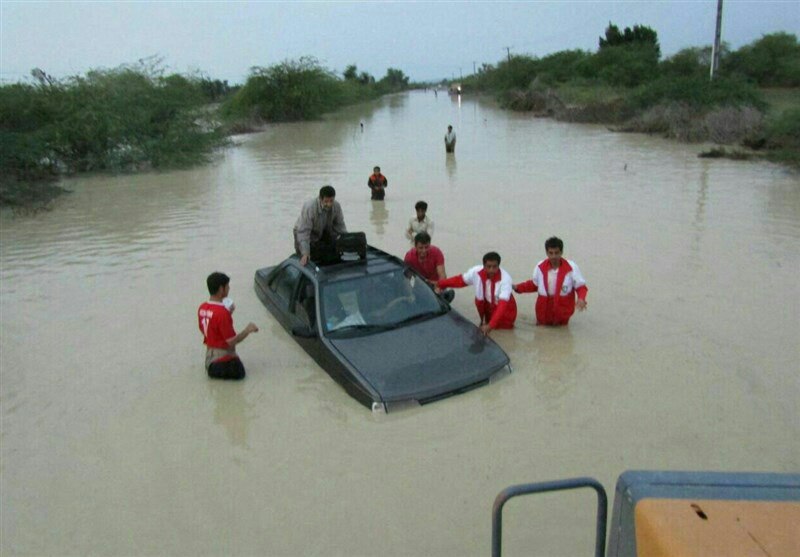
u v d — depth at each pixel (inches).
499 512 107.1
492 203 606.5
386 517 188.7
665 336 300.4
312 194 700.0
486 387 256.8
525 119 1759.4
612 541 99.5
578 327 314.8
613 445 217.9
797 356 275.1
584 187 672.4
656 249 437.1
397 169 856.3
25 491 209.0
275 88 2001.7
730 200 585.0
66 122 927.7
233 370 273.0
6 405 264.5
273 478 209.2
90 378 284.8
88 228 578.6
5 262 478.3
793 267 389.1
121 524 191.8
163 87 1072.8
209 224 571.5
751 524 84.9
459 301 358.9
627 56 2255.2
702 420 230.7
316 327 270.7
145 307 369.1
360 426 234.5
